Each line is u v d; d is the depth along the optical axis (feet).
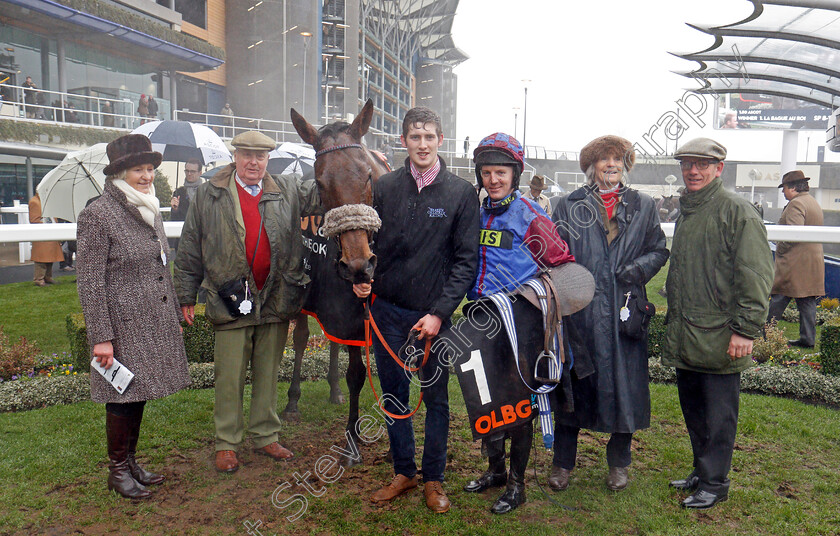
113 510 8.20
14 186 44.93
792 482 9.39
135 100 52.65
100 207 8.25
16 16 42.80
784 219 17.42
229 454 9.39
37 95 45.55
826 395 13.09
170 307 8.87
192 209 9.52
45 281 27.55
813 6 13.85
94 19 43.65
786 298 19.31
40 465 9.61
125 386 8.19
